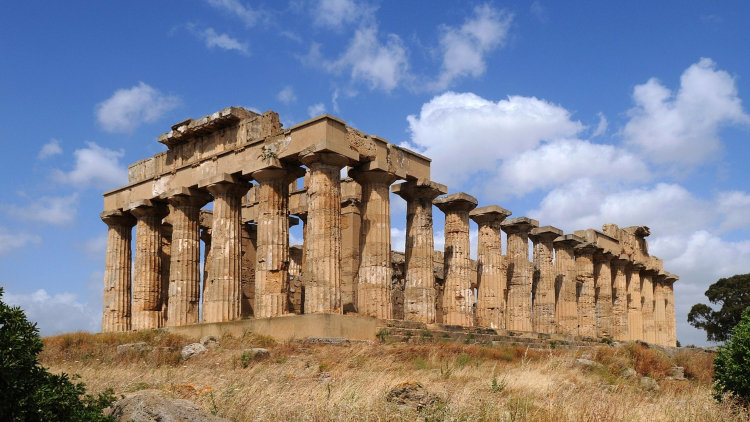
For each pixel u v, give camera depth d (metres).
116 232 43.62
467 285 39.78
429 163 38.47
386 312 34.16
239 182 36.38
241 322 32.84
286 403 15.91
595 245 52.41
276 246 33.66
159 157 41.97
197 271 38.84
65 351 30.14
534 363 27.38
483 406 15.70
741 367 18.09
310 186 32.59
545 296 48.41
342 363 24.06
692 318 74.69
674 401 18.89
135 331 37.12
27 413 10.41
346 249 42.22
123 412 12.84
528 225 46.72
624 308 56.50
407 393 15.90
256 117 36.62
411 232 37.56
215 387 18.31
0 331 10.34
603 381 24.12
